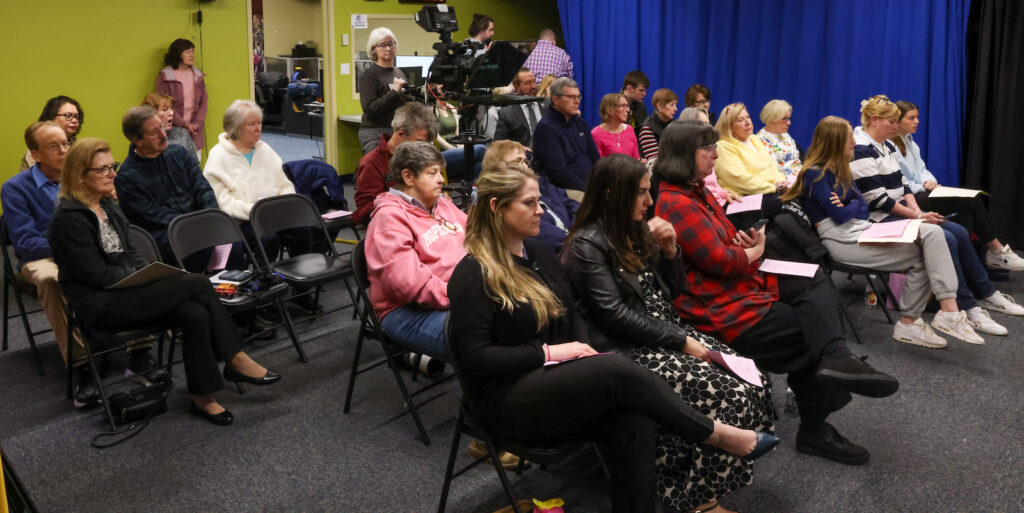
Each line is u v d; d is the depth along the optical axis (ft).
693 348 7.70
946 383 10.75
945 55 17.33
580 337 7.41
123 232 10.09
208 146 21.93
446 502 7.93
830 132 11.92
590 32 23.20
